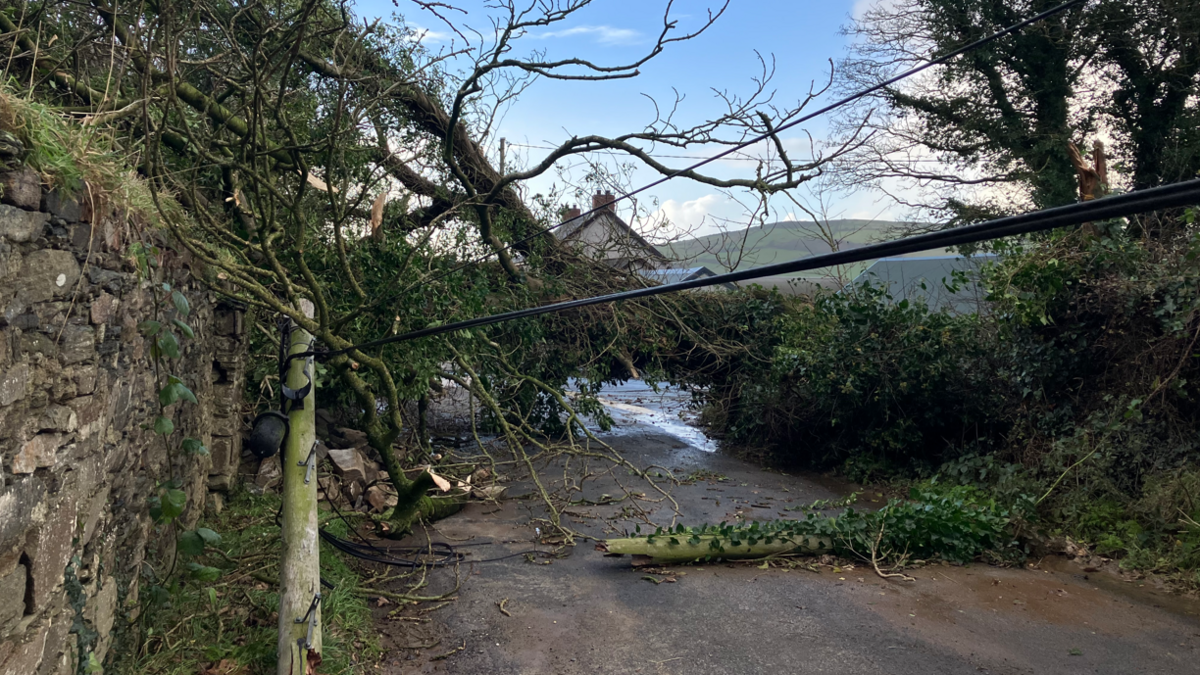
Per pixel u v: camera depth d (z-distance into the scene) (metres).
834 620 4.94
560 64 6.94
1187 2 12.11
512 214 10.25
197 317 5.24
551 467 9.71
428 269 7.72
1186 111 13.12
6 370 2.07
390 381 6.00
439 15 4.95
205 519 5.79
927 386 8.76
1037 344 8.10
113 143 3.53
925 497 6.52
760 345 11.33
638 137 7.54
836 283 11.99
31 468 2.25
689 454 10.78
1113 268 7.51
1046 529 6.66
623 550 5.95
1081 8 13.05
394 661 4.36
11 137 2.13
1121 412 7.01
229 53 4.70
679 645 4.57
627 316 10.96
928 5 14.81
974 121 14.66
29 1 4.71
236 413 6.63
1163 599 5.31
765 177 7.66
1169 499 6.15
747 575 5.84
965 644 4.58
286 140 6.82
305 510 4.06
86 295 2.73
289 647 3.71
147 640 3.79
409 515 6.67
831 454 9.90
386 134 8.59
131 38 4.17
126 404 3.38
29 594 2.27
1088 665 4.30
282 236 6.73
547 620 4.96
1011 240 8.26
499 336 10.04
